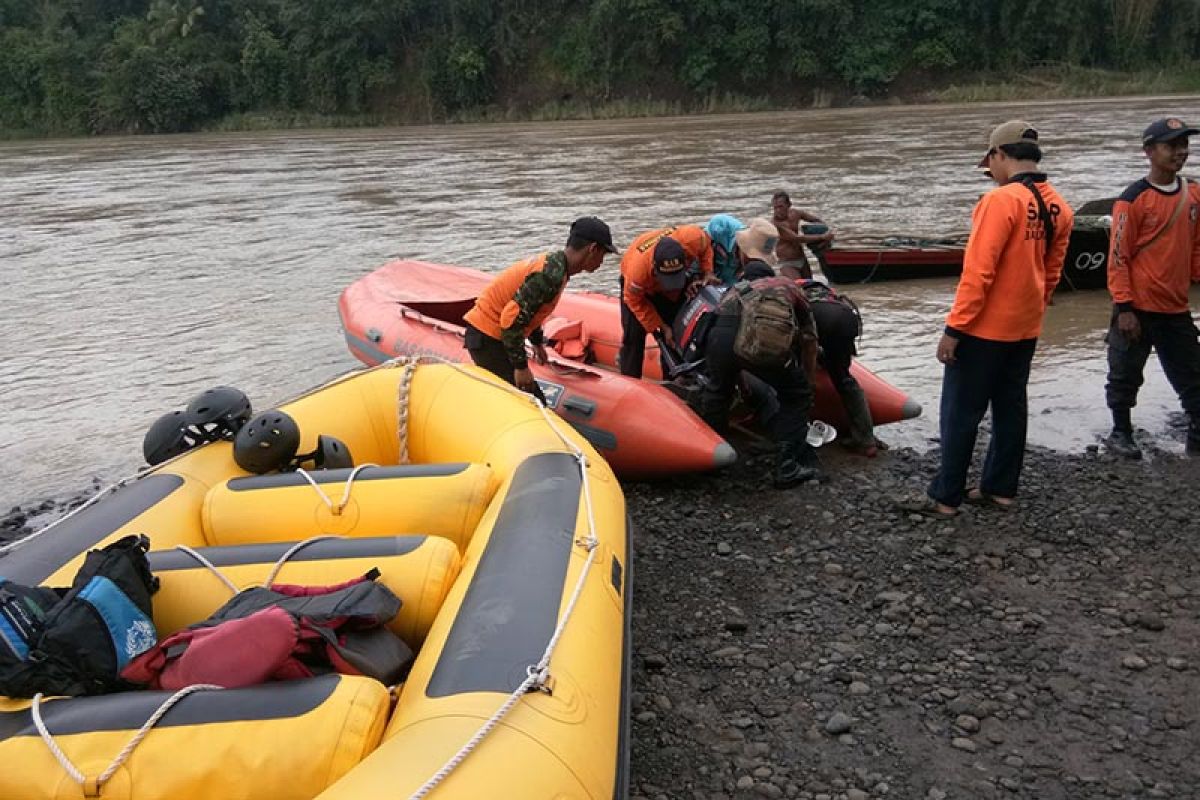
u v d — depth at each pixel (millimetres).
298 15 54219
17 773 2549
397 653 3064
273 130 52719
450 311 8125
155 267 14680
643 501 5840
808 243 10977
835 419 6547
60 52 56094
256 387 8484
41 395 8602
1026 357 5094
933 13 47281
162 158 36719
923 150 25250
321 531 4008
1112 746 3490
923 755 3510
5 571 3549
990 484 5402
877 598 4555
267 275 13680
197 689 2646
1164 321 5820
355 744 2531
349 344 8422
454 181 24062
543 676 2777
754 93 48438
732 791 3381
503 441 4664
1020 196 4793
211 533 4113
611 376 6242
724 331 5727
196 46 56219
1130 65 48281
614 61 49875
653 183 21375
